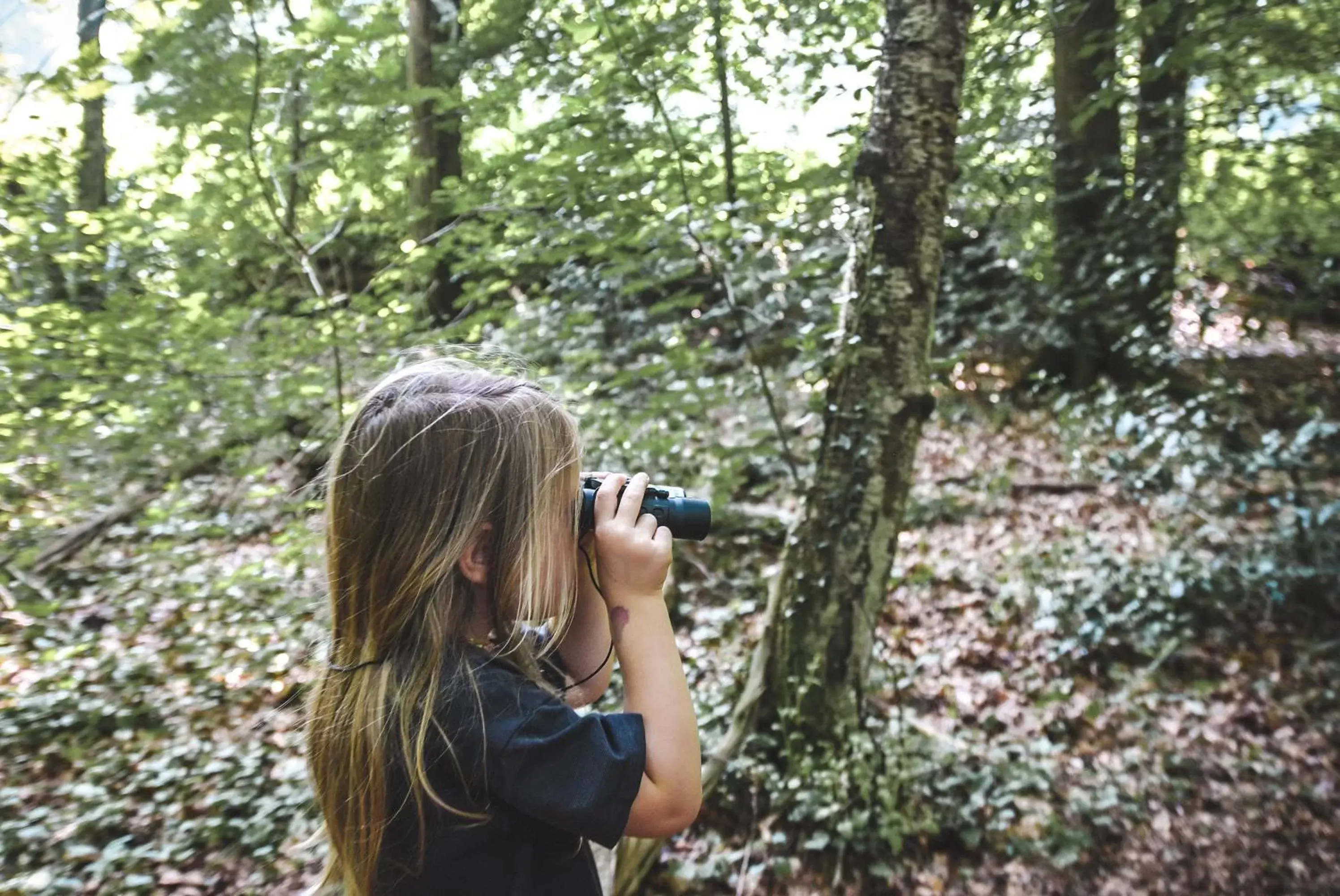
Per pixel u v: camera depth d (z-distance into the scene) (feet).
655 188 13.96
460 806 2.85
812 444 16.67
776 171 17.62
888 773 10.85
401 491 3.06
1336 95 21.67
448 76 22.20
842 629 11.02
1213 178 22.80
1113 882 9.85
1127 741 12.03
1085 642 14.03
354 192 18.40
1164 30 19.56
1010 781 11.15
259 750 12.52
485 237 16.19
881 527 10.96
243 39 14.79
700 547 17.40
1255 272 23.82
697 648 14.57
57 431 15.89
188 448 18.26
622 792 2.78
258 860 10.57
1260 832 10.32
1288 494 15.70
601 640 3.70
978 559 16.96
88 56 13.61
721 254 14.30
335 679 3.14
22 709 13.39
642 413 15.96
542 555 3.09
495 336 19.48
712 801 10.83
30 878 10.16
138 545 19.11
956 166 10.88
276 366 16.42
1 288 15.28
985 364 25.76
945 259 27.71
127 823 11.18
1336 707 12.18
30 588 17.22
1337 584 13.85
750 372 18.60
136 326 15.31
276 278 21.08
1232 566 14.78
